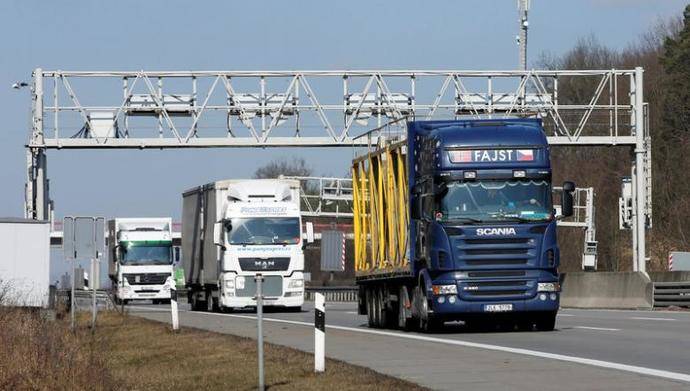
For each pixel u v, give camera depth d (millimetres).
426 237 41438
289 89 82125
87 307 79188
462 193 40875
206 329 49312
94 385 29359
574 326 44750
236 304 67625
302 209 126562
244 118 82312
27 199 80125
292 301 68125
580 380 25672
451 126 42531
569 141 82938
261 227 68188
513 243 40812
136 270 96250
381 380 26359
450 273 40750
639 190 82562
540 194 41125
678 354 31250
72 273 54062
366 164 51125
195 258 78688
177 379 30219
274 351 35281
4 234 64875
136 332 50000
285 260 68125
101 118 81438
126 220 97750
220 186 70188
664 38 138500
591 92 134375
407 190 43812
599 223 137750
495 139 41156
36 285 64812
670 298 65000
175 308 49656
